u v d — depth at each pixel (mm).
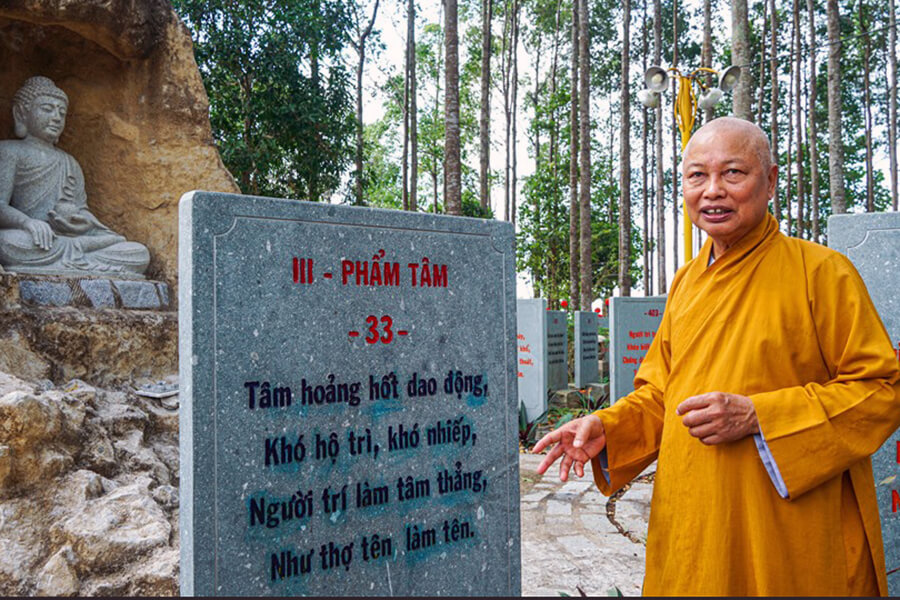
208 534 1997
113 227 7254
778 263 2068
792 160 31641
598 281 28547
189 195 2010
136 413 4828
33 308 5359
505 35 28656
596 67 32938
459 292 2652
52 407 3707
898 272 2973
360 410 2342
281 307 2168
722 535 2008
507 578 2766
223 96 12570
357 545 2316
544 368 9453
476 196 28203
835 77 17453
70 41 6926
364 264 2375
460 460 2623
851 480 2029
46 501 3488
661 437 2252
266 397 2125
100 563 3201
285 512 2152
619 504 5641
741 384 2012
